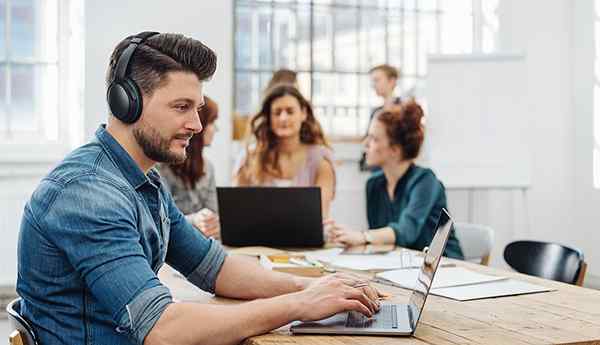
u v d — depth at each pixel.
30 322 1.81
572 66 6.00
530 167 5.59
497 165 5.59
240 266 2.30
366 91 5.89
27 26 5.39
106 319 1.81
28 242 1.82
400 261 2.98
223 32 5.50
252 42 5.68
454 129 5.59
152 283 1.72
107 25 5.27
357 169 5.80
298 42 5.77
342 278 2.04
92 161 1.85
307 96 5.79
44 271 1.81
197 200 4.25
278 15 5.72
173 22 5.40
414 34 6.00
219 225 3.57
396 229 3.81
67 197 1.77
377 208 4.31
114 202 1.77
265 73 5.71
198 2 5.44
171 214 2.28
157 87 1.85
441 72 5.57
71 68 5.42
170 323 1.70
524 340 1.73
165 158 1.91
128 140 1.91
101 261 1.71
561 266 2.95
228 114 5.52
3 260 5.04
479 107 5.59
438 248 1.87
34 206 1.81
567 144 6.03
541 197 6.01
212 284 2.29
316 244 3.48
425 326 1.87
